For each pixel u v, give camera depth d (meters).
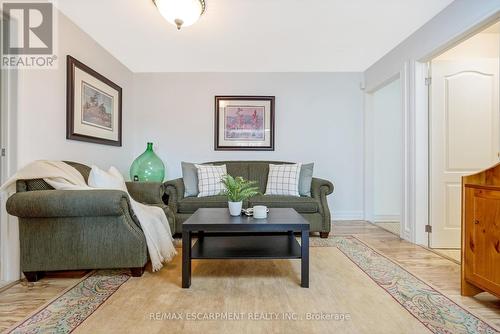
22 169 1.98
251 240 2.39
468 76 2.85
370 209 4.14
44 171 2.03
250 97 4.19
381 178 4.23
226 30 3.01
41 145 2.30
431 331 1.41
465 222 1.78
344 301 1.72
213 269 2.25
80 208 1.89
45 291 1.85
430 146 2.88
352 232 3.46
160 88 4.21
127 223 2.03
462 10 2.30
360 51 3.55
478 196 1.69
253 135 4.22
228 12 2.66
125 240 2.03
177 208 3.25
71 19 2.72
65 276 2.10
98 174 2.26
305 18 2.77
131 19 2.77
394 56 3.36
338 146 4.25
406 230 3.09
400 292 1.83
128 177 3.99
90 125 2.98
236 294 1.81
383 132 4.22
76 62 2.73
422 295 1.79
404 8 2.56
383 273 2.15
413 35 2.97
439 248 2.81
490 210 1.62
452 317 1.54
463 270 1.78
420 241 2.92
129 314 1.57
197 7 2.40
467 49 3.03
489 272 1.62
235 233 2.57
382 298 1.75
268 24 2.89
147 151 3.78
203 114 4.22
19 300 1.73
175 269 2.26
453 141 2.86
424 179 2.91
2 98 2.06
